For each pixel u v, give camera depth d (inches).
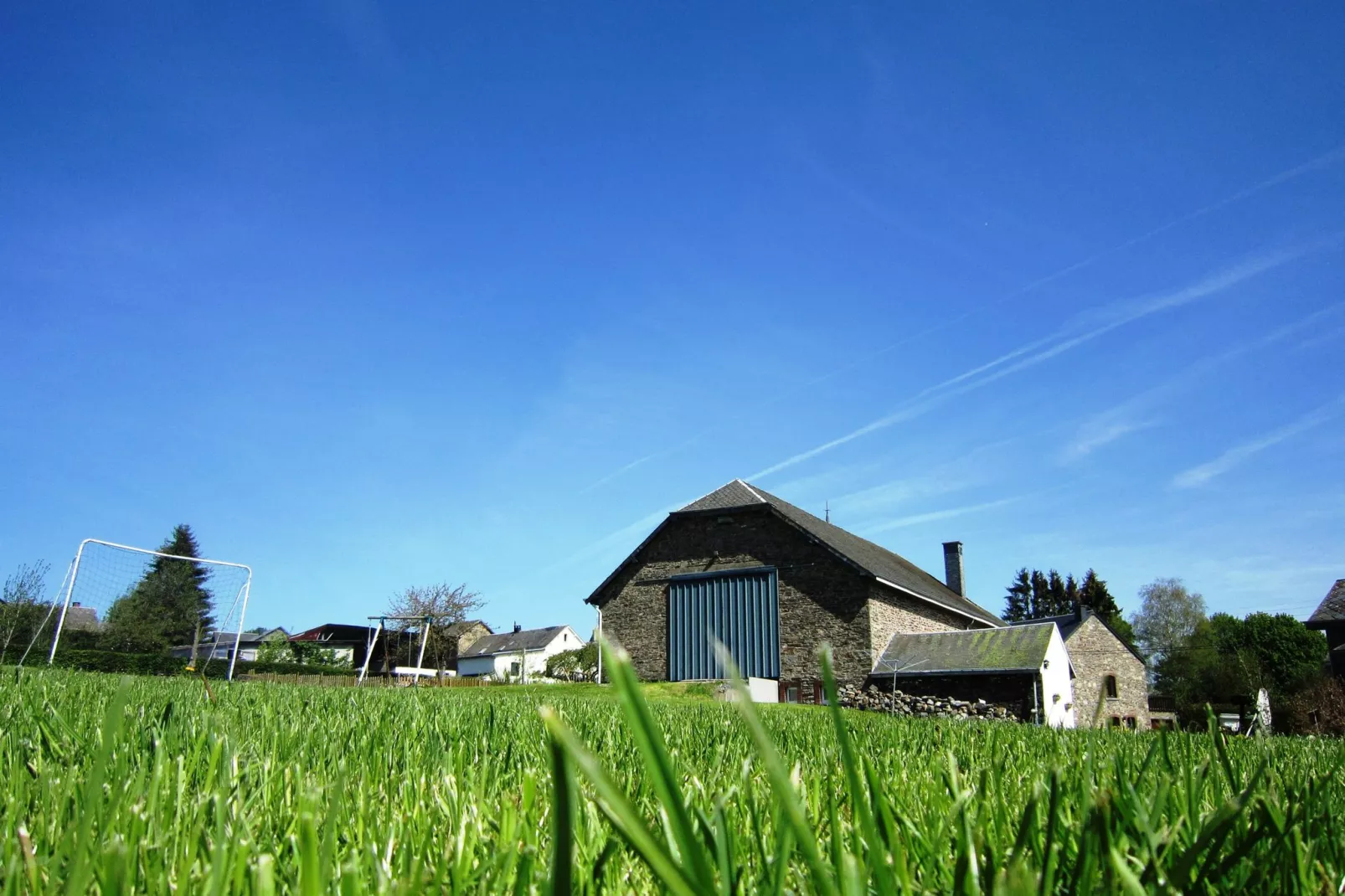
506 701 265.9
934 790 66.1
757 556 1187.9
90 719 116.3
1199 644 2316.7
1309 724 799.7
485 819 60.6
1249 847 36.9
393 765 98.1
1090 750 51.2
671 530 1261.1
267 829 55.6
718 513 1226.0
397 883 38.0
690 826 20.8
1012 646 1050.1
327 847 41.4
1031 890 23.3
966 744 147.1
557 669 1872.5
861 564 1128.8
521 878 35.7
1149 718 1508.4
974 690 1037.2
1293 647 1958.7
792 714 276.2
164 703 156.6
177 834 48.3
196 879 42.5
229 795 66.1
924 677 1071.0
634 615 1255.5
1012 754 127.5
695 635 1201.4
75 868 25.9
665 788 20.9
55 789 62.7
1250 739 172.9
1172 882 33.4
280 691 284.2
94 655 780.0
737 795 66.0
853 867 24.6
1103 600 3080.7
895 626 1180.5
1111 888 32.6
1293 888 39.4
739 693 20.3
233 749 85.6
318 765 92.2
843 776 81.1
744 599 1181.7
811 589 1143.6
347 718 166.2
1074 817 59.0
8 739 93.8
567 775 18.4
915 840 48.4
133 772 73.5
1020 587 3250.5
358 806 63.4
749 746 134.2
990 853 35.5
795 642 1136.2
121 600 807.7
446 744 117.7
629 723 21.0
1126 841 44.8
